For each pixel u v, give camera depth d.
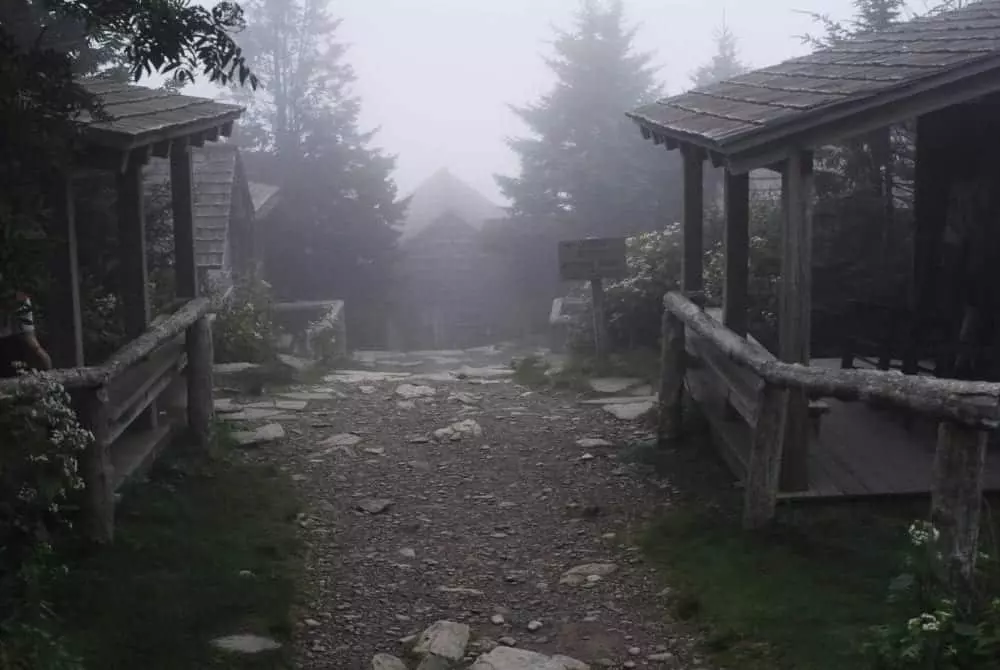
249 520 6.72
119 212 7.64
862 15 13.14
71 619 4.74
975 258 8.26
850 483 6.35
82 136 5.79
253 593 5.29
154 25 5.56
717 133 6.09
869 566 5.25
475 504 7.41
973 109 8.22
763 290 11.48
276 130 27.09
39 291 4.76
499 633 5.11
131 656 4.43
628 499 7.37
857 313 8.77
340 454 8.78
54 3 5.70
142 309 7.72
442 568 6.09
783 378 5.49
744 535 5.91
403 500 7.52
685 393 9.34
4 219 4.38
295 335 17.22
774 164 7.16
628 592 5.58
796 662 4.37
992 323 8.10
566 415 10.23
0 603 4.25
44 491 4.62
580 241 12.72
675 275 13.33
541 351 19.36
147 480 7.14
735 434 7.69
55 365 6.36
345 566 6.11
